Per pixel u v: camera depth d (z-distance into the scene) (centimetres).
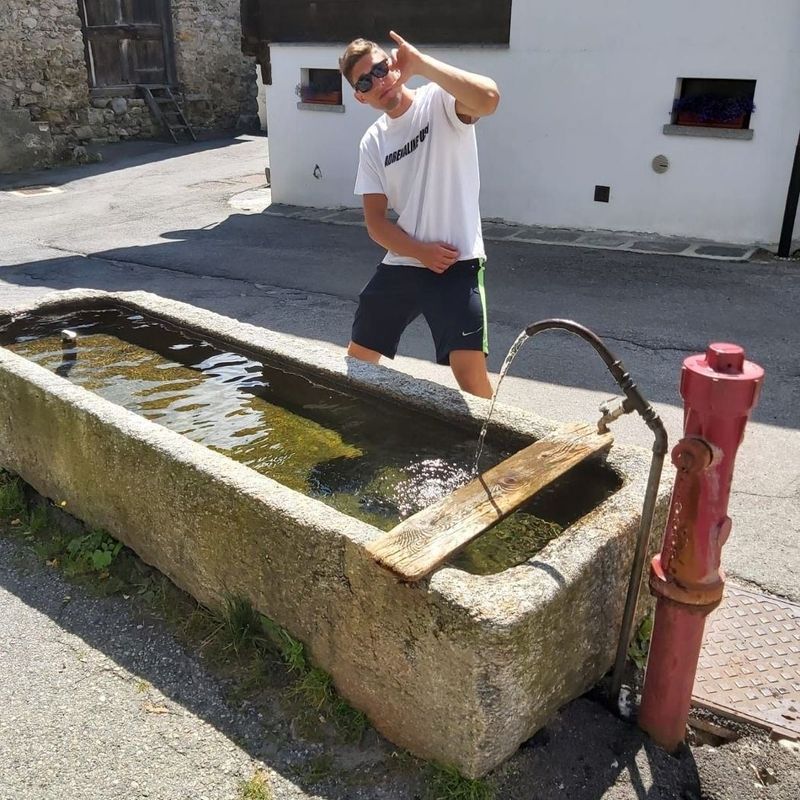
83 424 306
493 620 195
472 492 246
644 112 802
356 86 321
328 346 579
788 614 285
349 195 1065
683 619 213
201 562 276
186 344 421
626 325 601
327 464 318
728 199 786
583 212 872
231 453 329
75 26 1521
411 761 225
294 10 1015
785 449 408
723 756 228
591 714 238
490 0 852
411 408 329
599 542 226
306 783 223
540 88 852
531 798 214
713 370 192
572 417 452
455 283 345
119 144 1647
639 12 771
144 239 945
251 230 977
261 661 262
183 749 235
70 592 304
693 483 200
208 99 1812
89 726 244
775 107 736
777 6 706
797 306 632
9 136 1442
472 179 340
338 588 230
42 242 945
